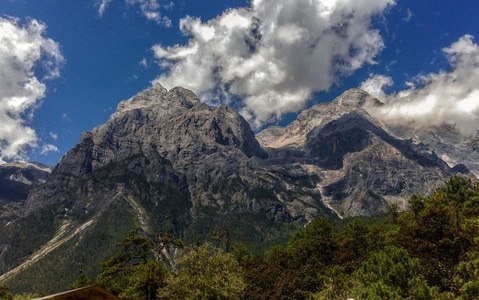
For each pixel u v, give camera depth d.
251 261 97.31
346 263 70.25
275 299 73.06
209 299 61.47
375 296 36.16
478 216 63.41
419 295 36.06
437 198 66.25
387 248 44.72
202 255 66.44
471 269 34.97
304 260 87.50
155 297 74.06
